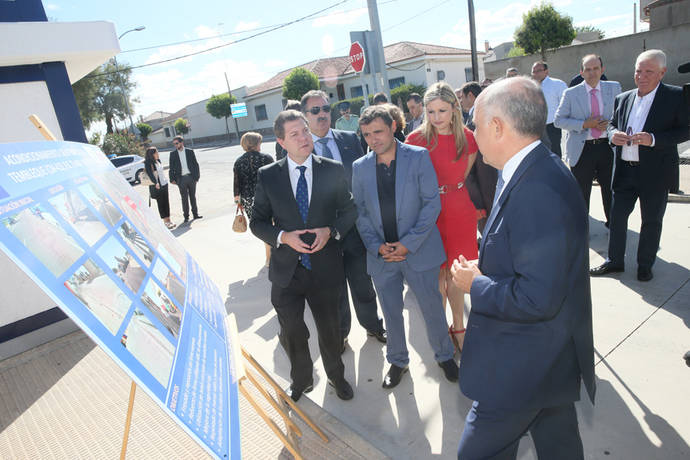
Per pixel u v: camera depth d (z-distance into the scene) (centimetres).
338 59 3241
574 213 120
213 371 127
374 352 300
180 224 793
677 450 188
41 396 306
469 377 140
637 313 292
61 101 385
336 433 226
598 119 378
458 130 252
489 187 300
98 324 90
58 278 89
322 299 234
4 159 98
